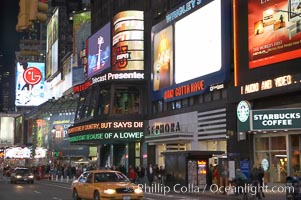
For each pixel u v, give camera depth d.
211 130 41.47
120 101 58.84
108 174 22.84
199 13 43.91
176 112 48.41
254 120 32.19
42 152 105.94
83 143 64.62
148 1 57.91
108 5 73.06
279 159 33.34
